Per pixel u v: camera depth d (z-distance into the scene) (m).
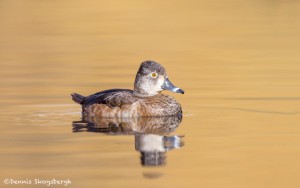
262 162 12.06
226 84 20.02
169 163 12.05
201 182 10.97
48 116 16.23
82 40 27.89
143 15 33.69
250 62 23.52
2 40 27.77
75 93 17.36
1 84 20.08
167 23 31.64
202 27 30.59
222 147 13.10
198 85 19.95
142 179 11.14
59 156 12.56
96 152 12.80
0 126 15.13
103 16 33.31
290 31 29.19
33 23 31.36
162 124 15.36
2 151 12.95
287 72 21.67
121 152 12.80
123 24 31.27
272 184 10.84
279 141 13.51
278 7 35.34
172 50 26.02
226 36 28.59
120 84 20.19
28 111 16.72
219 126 14.95
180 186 10.79
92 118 16.12
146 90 16.70
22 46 26.56
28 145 13.41
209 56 24.77
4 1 37.28
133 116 16.22
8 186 10.88
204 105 17.36
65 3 37.09
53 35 28.91
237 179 11.11
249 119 15.65
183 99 18.12
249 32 29.27
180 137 13.95
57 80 20.75
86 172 11.55
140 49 26.12
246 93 18.67
